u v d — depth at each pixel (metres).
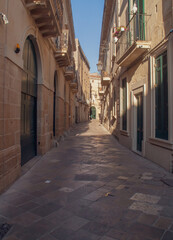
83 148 9.76
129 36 8.19
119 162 6.70
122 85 10.74
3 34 4.04
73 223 2.82
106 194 3.88
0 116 3.90
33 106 7.39
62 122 14.20
